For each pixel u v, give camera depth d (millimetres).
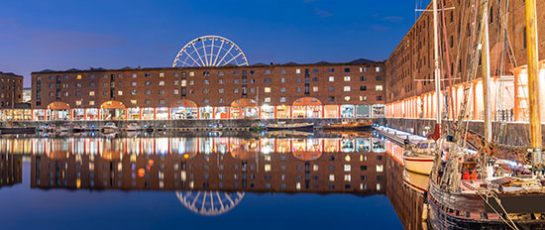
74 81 123562
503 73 30219
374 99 111062
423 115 59844
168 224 18344
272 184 26797
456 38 43125
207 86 117188
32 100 125188
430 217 17344
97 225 18188
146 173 31422
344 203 21625
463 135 17578
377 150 46094
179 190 25219
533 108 13742
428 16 56844
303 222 18484
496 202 13234
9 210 20641
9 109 129500
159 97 119062
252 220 18875
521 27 28406
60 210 20625
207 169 33062
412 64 69375
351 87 111812
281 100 114250
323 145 53562
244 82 115750
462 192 14484
